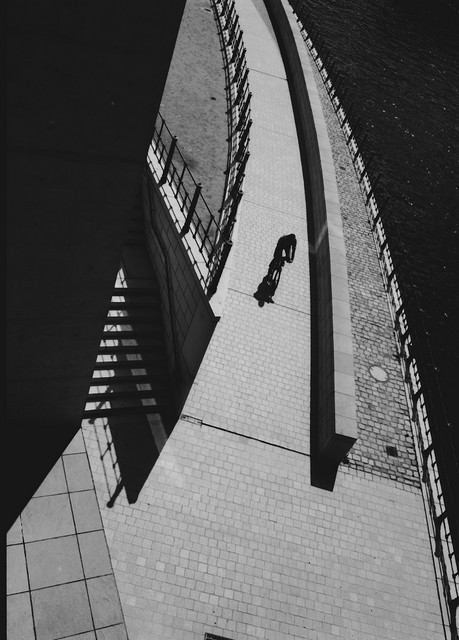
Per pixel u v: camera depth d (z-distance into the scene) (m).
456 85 40.06
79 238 8.09
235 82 19.36
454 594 10.72
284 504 11.11
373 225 18.86
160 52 6.46
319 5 44.56
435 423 13.23
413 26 46.16
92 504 10.14
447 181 30.89
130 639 8.80
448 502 12.09
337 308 13.92
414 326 15.68
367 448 12.52
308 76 22.47
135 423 11.56
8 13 5.73
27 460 10.45
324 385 12.89
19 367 9.55
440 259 25.94
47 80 6.37
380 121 33.97
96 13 5.97
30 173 7.18
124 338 12.72
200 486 10.91
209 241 11.73
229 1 26.47
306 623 9.67
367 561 10.74
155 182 12.98
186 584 9.59
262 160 18.94
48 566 9.24
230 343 13.36
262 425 12.19
